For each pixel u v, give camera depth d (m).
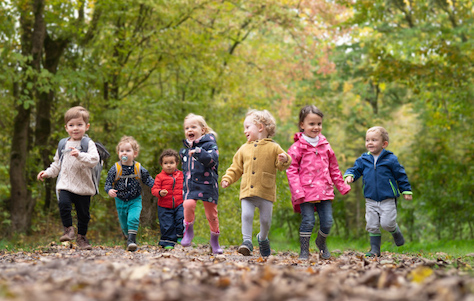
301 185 5.22
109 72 12.66
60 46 11.94
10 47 10.89
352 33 15.67
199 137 5.48
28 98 9.95
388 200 5.85
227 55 14.96
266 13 15.38
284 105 18.42
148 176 5.92
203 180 5.28
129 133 12.36
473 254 6.23
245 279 2.72
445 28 13.60
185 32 13.68
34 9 11.20
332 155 5.43
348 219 18.58
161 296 2.15
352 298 2.14
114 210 11.47
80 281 2.60
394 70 13.04
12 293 2.13
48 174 5.43
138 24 13.68
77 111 5.48
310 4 15.46
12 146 11.29
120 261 3.72
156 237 7.35
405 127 18.48
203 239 8.51
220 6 13.76
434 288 2.30
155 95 15.58
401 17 15.12
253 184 4.98
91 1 11.37
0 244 7.51
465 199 14.65
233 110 16.58
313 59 17.44
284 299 2.08
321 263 4.35
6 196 13.09
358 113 20.38
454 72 12.95
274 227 19.27
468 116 14.19
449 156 15.43
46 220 11.20
